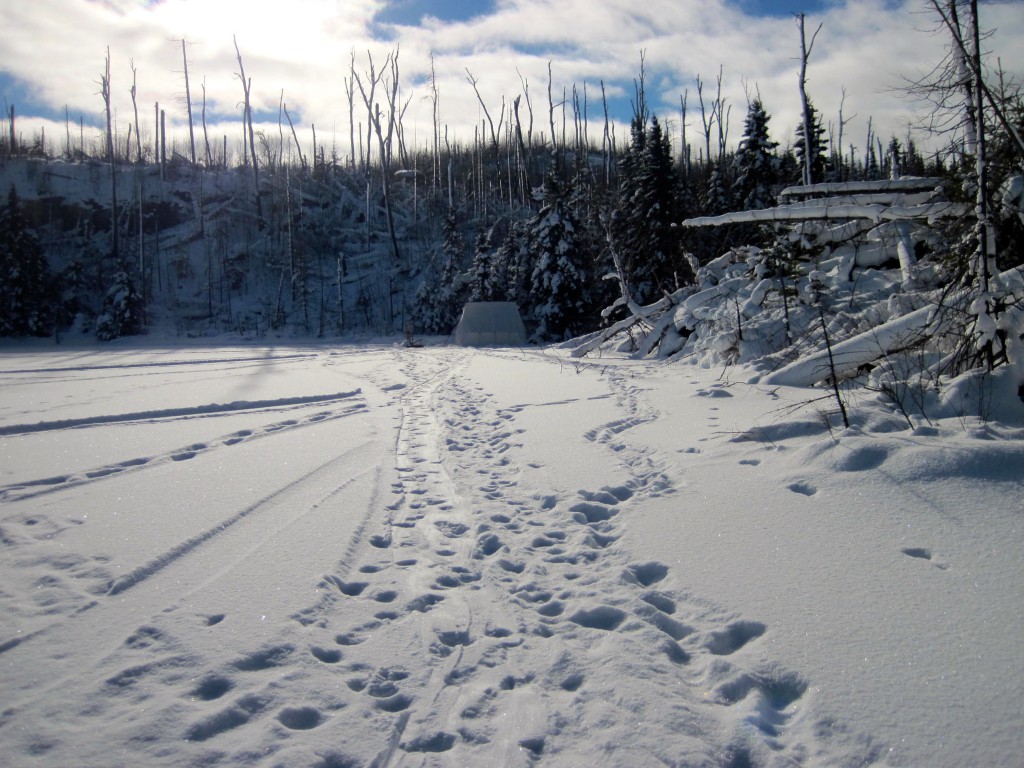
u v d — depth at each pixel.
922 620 3.26
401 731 2.64
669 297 18.25
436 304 43.59
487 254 41.81
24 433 8.73
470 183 63.41
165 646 3.25
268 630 3.42
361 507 5.51
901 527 4.35
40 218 52.19
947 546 4.04
